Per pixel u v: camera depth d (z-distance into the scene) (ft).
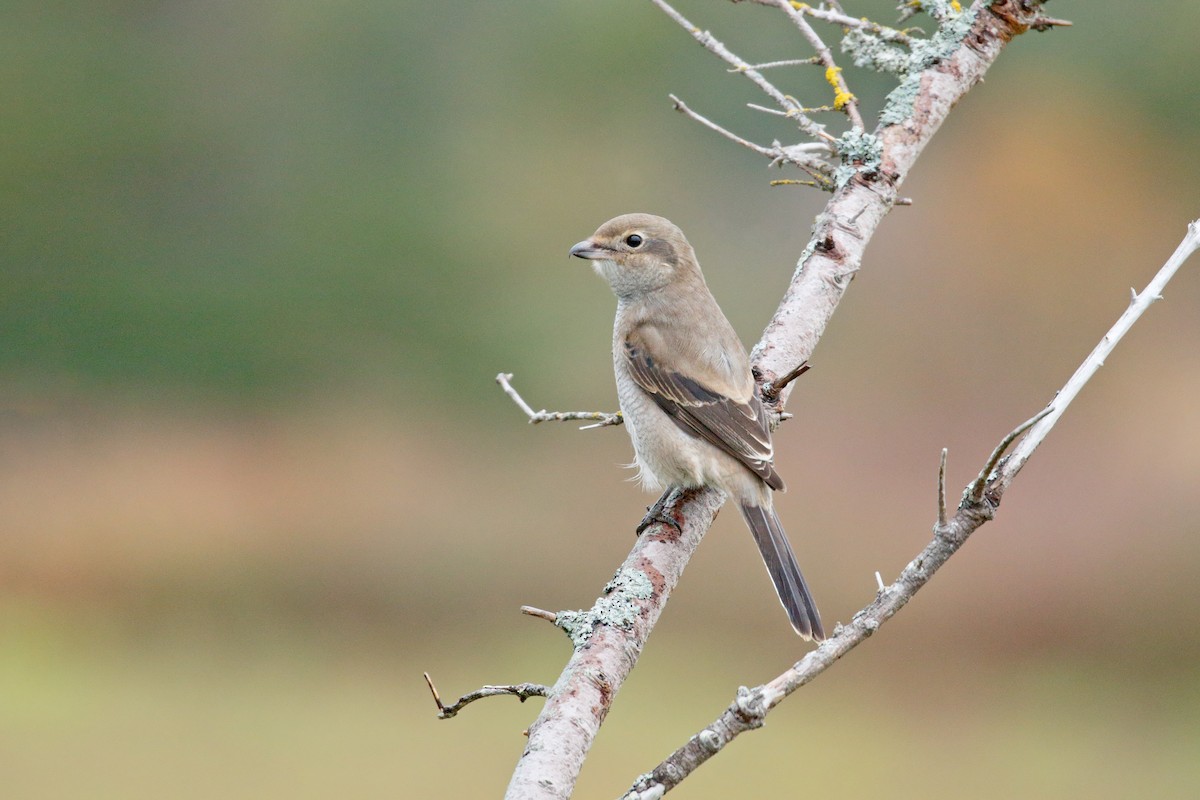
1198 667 44.21
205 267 63.26
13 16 62.49
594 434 61.36
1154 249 65.41
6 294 61.57
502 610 50.62
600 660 12.96
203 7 64.49
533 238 63.36
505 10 63.67
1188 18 64.39
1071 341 63.21
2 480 58.44
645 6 61.87
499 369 61.52
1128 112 66.33
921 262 66.44
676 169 63.16
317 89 64.08
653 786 10.75
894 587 11.05
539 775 11.66
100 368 62.23
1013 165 67.26
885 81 57.31
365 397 62.44
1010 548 50.24
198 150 63.16
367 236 61.72
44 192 61.98
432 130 64.44
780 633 48.52
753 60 60.39
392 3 63.46
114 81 63.16
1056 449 57.21
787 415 18.20
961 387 62.23
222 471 59.82
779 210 63.00
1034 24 18.66
